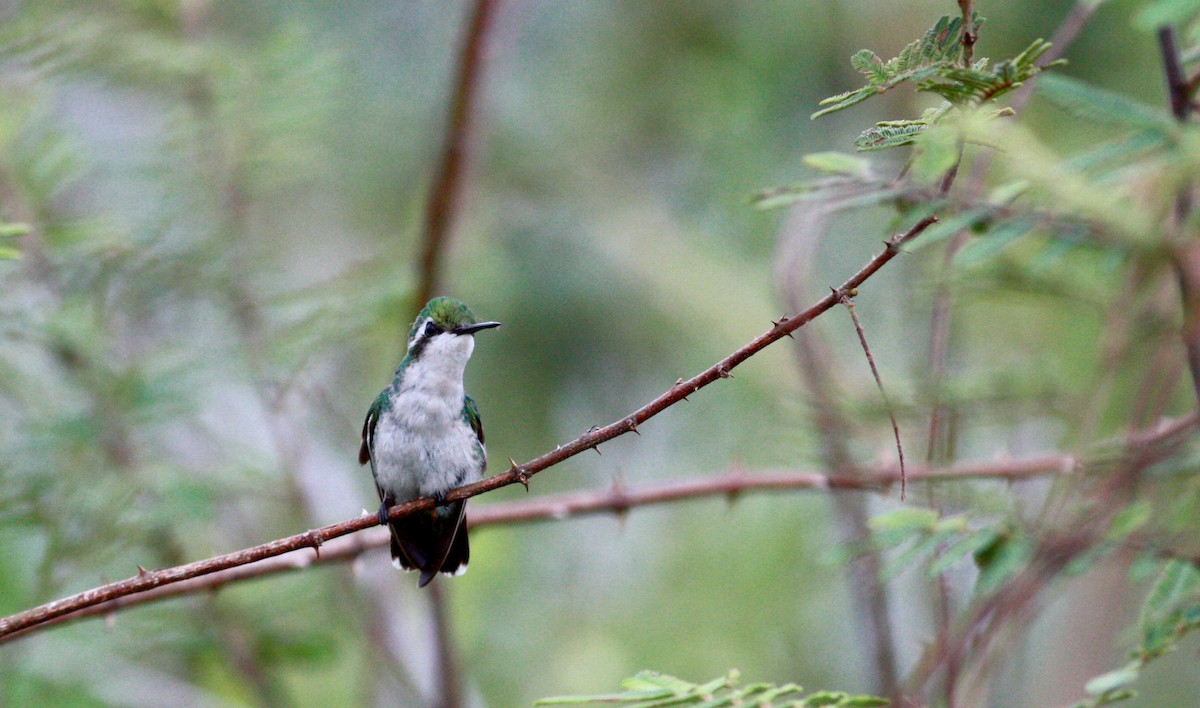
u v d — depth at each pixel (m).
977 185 5.95
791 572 14.61
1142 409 7.64
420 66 15.84
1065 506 6.91
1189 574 6.66
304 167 12.29
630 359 15.70
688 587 15.04
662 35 16.59
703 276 15.45
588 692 14.54
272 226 14.69
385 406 9.47
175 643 11.42
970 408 8.23
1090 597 9.37
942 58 4.70
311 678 14.51
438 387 9.33
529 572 15.76
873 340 13.86
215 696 13.60
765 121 15.65
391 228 15.55
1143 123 4.33
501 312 15.31
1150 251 4.63
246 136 11.61
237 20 15.09
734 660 14.37
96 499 9.67
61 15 10.34
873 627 8.00
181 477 10.24
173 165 11.70
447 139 10.70
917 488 8.05
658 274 15.48
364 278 11.57
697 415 15.40
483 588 15.52
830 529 14.29
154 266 10.76
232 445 11.64
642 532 15.74
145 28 11.45
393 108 15.70
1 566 11.27
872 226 14.52
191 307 11.37
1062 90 4.44
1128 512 6.50
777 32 15.41
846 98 4.75
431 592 11.19
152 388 10.47
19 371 10.59
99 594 6.05
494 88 15.70
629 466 15.67
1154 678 13.30
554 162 16.34
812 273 14.33
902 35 13.88
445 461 9.16
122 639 11.23
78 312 10.46
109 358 10.77
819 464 9.15
